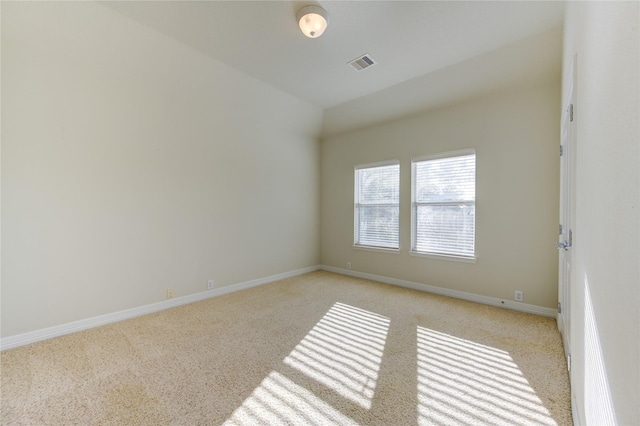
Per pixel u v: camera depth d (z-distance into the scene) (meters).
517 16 2.35
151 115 3.09
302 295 3.68
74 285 2.58
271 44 2.77
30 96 2.35
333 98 4.07
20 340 2.29
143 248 3.03
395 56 2.96
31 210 2.36
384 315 2.96
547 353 2.14
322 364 2.03
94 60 2.64
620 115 0.69
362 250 4.62
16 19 2.18
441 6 2.24
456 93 3.41
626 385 0.62
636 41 0.57
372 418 1.50
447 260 3.63
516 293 3.11
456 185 3.60
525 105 3.04
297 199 4.86
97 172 2.72
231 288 3.87
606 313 0.80
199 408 1.57
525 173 3.05
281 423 1.47
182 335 2.50
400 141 4.11
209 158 3.63
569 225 1.86
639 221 0.55
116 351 2.21
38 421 1.47
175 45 2.77
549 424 1.45
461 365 2.00
